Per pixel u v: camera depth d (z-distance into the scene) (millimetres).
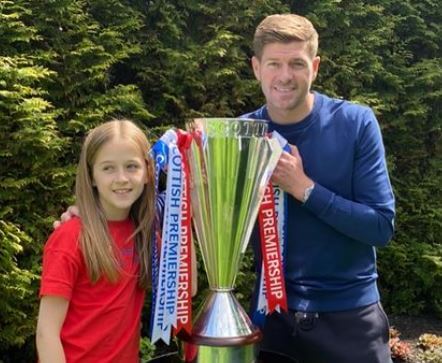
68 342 1597
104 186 1646
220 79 3318
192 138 1660
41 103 2668
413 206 3961
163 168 1679
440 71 3900
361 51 3719
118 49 3090
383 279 3928
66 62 2934
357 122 1840
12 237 2633
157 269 1687
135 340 1677
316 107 1867
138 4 3273
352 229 1771
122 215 1705
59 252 1594
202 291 3146
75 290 1612
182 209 1653
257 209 1727
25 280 2615
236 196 1683
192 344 1647
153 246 1705
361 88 3725
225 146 1665
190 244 1665
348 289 1862
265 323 1939
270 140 1720
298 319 1872
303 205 1778
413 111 3830
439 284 3971
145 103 3227
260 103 3408
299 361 1901
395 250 3850
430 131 4027
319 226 1847
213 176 1678
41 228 2799
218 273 1711
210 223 1696
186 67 3215
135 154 1666
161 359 1798
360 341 1853
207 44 3252
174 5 3346
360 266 1885
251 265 3256
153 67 3238
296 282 1888
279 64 1778
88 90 3012
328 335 1855
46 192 2818
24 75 2648
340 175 1833
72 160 2916
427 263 3871
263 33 1796
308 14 3568
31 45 2926
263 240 1771
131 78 3293
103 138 1643
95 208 1652
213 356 1617
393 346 3398
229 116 3328
